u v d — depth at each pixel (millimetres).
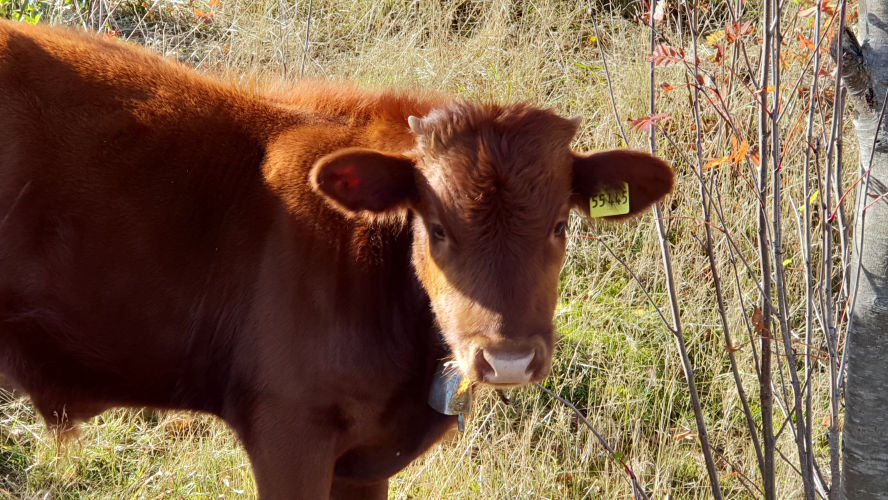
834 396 2951
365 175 2855
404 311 3102
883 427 2857
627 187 2986
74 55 3291
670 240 5406
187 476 4090
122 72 3305
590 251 5359
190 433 4309
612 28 6785
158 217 3170
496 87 6293
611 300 5156
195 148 3213
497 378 2639
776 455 4328
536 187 2744
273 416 3094
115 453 4219
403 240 3084
